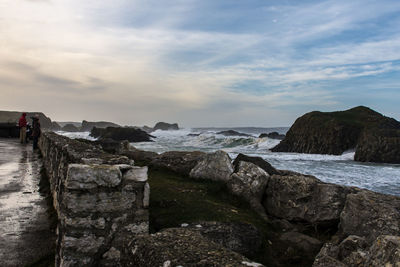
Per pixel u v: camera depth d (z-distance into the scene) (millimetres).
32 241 4605
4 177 9164
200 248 1959
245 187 6965
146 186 3891
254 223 5617
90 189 3596
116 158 4316
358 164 26250
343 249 4250
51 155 8312
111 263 3629
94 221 3605
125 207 3766
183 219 5094
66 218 3518
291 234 5473
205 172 7879
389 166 24719
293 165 24016
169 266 1711
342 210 5863
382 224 4988
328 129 39812
